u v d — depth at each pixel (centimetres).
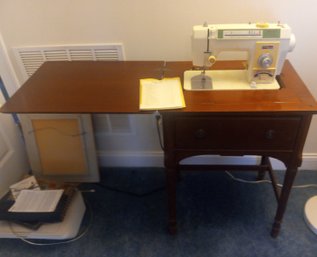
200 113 117
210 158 201
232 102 120
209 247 157
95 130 197
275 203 179
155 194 190
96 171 198
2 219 159
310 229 163
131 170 210
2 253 161
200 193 188
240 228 166
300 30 156
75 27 165
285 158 131
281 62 129
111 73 147
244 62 151
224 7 153
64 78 144
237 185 193
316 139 189
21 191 169
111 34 166
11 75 180
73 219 165
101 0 156
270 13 153
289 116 118
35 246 163
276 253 153
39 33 168
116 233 168
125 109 118
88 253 159
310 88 173
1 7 160
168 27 161
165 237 164
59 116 183
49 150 194
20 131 200
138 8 157
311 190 186
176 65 153
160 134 196
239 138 126
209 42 124
